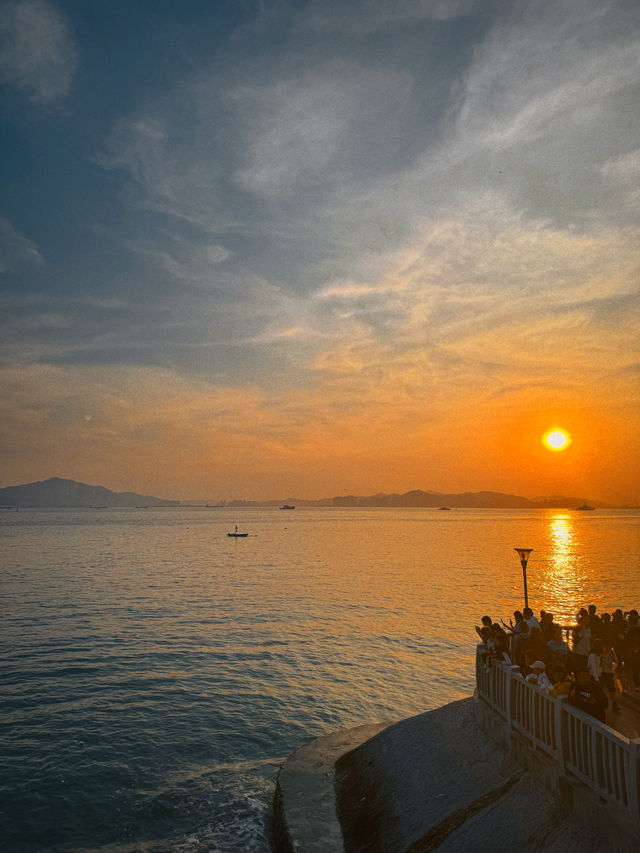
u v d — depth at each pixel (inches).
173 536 7288.4
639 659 629.3
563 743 446.6
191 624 1775.3
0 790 728.3
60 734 909.8
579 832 402.6
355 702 1074.7
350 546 5629.9
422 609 2066.9
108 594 2383.1
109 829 643.5
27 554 4407.0
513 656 633.0
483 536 7598.4
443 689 1152.2
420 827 494.6
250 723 967.6
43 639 1553.9
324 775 688.4
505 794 488.7
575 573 3265.3
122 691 1125.7
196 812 680.4
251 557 4325.8
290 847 534.9
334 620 1855.3
